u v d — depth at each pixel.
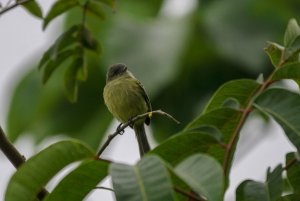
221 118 5.89
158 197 4.40
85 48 8.98
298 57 6.14
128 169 4.55
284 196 6.28
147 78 12.41
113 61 12.95
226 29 13.04
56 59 8.90
